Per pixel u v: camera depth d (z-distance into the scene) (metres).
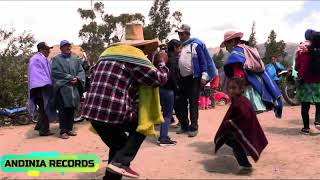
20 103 11.78
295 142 7.74
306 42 8.22
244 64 6.67
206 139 8.15
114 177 5.29
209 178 5.75
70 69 8.86
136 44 5.39
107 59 5.19
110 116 5.02
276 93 6.85
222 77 7.04
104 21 29.80
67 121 8.80
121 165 5.11
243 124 5.80
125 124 5.20
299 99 8.41
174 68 7.67
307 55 8.17
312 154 6.86
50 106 9.01
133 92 5.21
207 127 9.45
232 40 6.95
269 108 6.95
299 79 8.37
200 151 7.22
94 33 29.53
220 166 6.34
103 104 5.04
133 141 5.20
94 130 5.52
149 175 5.92
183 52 8.15
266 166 6.29
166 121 7.68
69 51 9.04
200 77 8.17
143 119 5.14
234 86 5.93
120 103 5.03
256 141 5.84
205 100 13.44
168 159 6.74
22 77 11.84
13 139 8.80
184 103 8.66
